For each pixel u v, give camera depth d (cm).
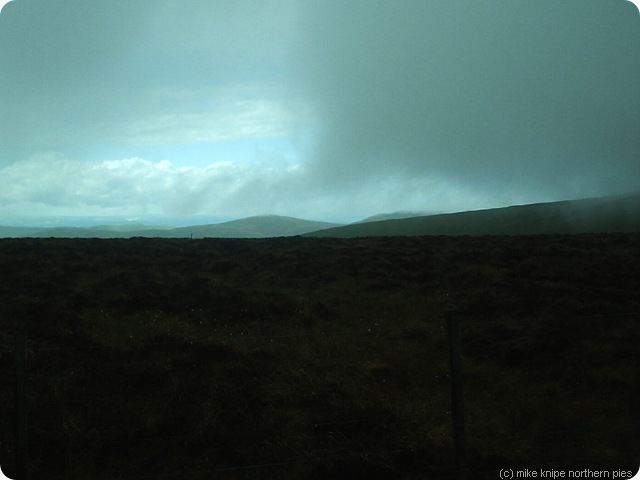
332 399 988
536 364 1266
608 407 1027
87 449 822
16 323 1434
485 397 1077
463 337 1434
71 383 1034
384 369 1200
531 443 877
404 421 896
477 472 785
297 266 2694
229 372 1116
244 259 2891
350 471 771
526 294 1969
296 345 1341
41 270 2281
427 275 2434
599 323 1494
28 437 820
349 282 2344
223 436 854
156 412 937
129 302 1797
